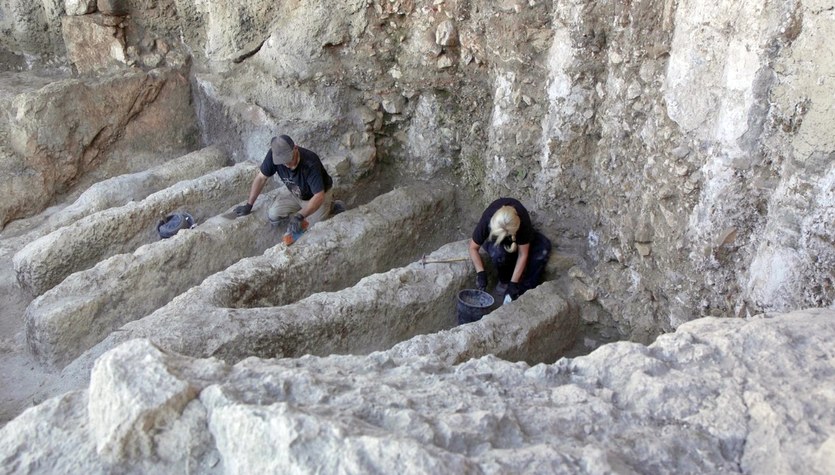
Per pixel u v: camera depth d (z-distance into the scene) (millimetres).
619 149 3490
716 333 1914
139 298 3512
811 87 2346
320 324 3248
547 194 3971
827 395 1609
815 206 2367
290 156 3838
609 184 3600
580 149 3768
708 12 2764
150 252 3586
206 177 4422
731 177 2748
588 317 3766
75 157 4680
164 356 1617
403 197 4445
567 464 1419
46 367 3174
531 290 3738
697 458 1531
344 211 4273
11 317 3619
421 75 4488
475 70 4336
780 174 2555
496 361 1953
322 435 1366
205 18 4934
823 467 1437
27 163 4473
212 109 5062
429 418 1524
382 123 4797
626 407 1706
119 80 4824
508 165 4172
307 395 1595
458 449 1462
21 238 4113
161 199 4145
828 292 2342
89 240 3807
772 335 1852
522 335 3396
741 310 2787
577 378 1851
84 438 1510
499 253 3885
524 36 3828
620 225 3525
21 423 1559
